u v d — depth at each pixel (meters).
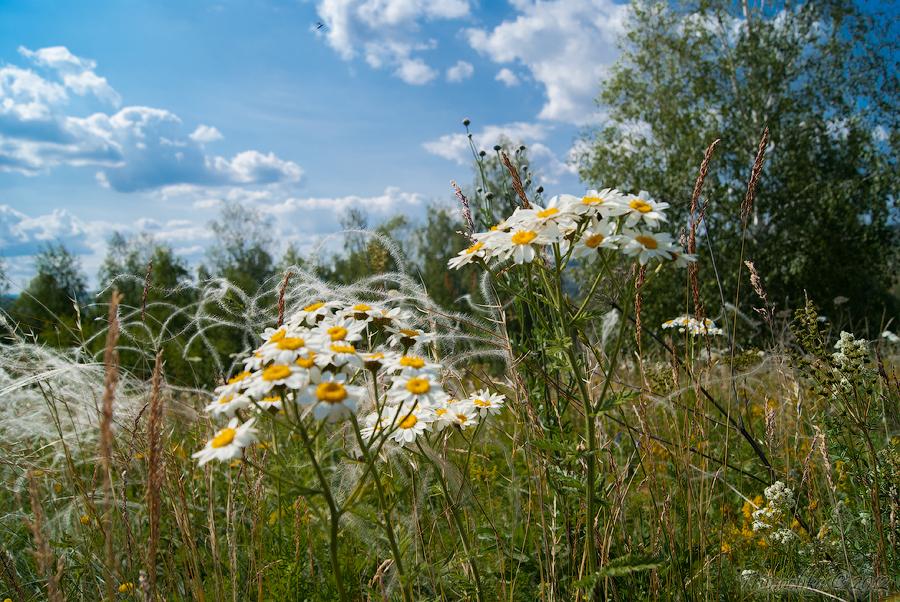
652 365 4.14
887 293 21.28
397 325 2.36
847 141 20.84
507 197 3.89
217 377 3.53
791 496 2.88
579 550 2.65
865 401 2.93
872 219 20.36
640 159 21.52
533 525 2.97
